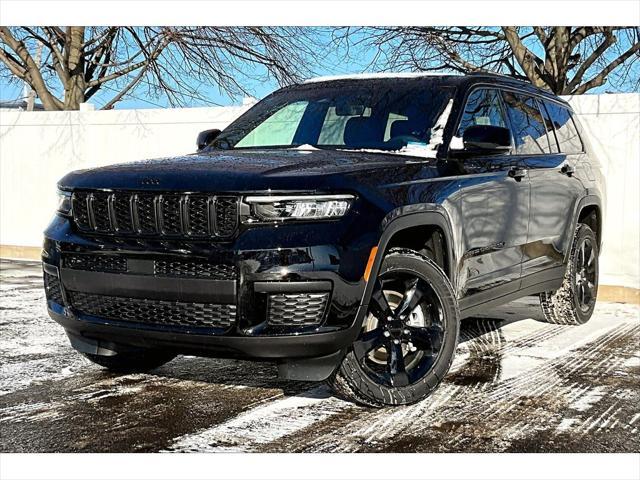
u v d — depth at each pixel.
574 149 6.90
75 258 4.20
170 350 4.08
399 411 4.33
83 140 11.92
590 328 6.89
